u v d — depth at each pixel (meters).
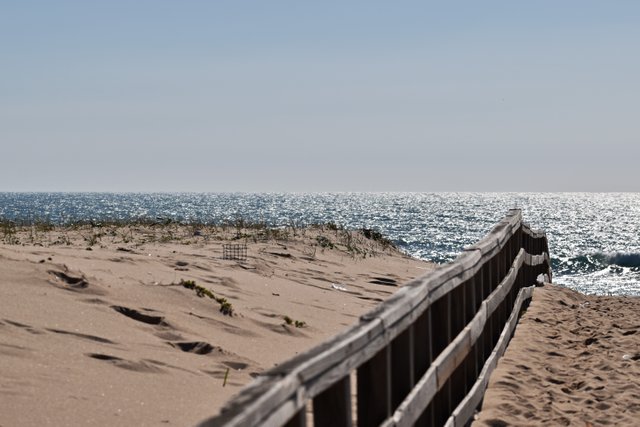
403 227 95.81
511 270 10.74
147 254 14.84
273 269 15.13
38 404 5.42
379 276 17.14
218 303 9.75
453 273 5.71
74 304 8.15
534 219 142.12
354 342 3.29
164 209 138.62
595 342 10.70
